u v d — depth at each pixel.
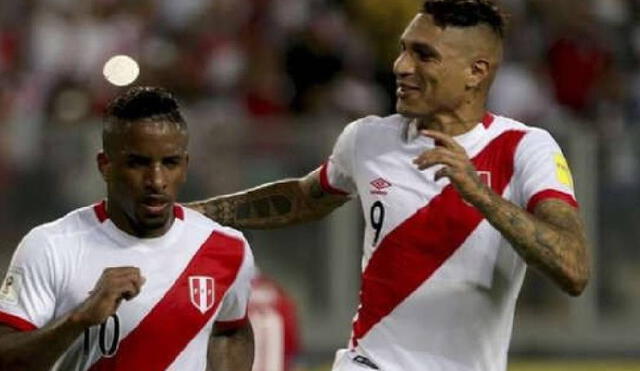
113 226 17.36
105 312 16.11
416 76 18.61
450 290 18.61
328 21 45.72
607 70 47.19
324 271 40.75
